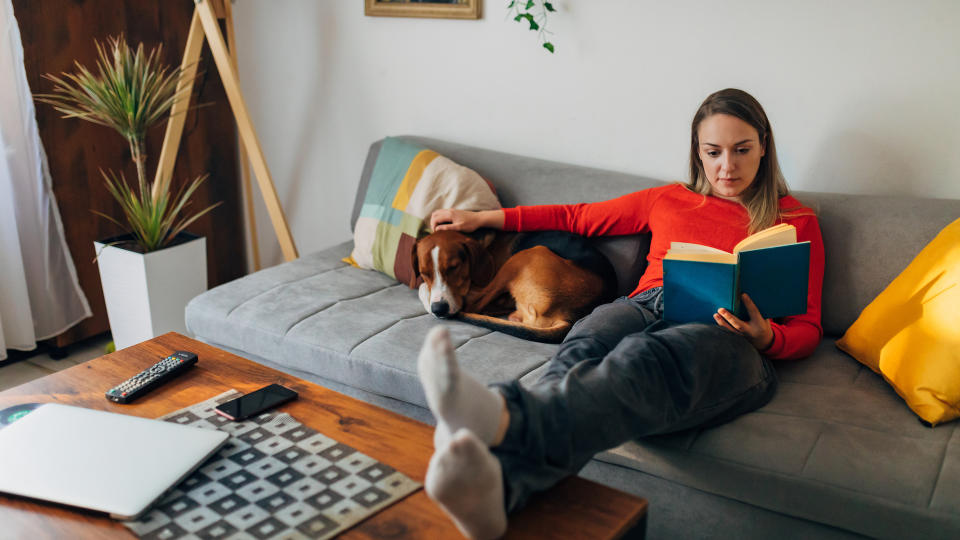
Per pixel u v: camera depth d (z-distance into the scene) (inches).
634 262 77.5
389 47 102.5
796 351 62.6
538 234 80.3
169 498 41.9
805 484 49.6
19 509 41.7
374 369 67.5
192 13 110.3
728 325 57.6
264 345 75.7
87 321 104.0
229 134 118.9
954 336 54.1
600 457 57.7
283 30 111.4
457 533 39.1
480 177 85.6
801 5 74.7
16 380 95.0
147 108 90.7
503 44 93.3
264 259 127.0
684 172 85.4
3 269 93.3
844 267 69.8
